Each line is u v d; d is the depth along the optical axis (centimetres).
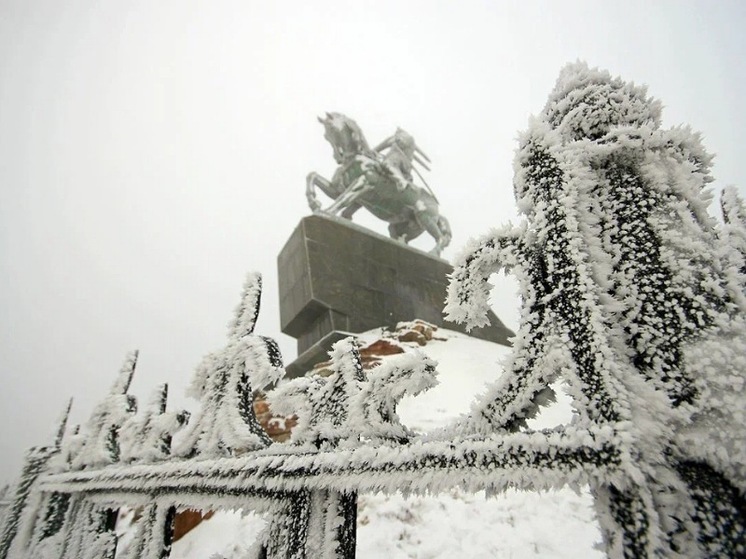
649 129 93
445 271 1220
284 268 1090
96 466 259
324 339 828
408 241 1457
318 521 122
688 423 72
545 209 99
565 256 92
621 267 90
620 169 99
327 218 1065
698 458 70
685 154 93
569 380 83
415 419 555
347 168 1323
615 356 81
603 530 75
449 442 93
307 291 934
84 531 228
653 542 67
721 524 66
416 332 881
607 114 102
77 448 311
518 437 84
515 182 111
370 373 123
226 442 161
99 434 273
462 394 635
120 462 228
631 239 91
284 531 128
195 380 192
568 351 85
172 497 170
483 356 833
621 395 76
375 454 104
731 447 68
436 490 92
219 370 184
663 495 69
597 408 79
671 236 86
